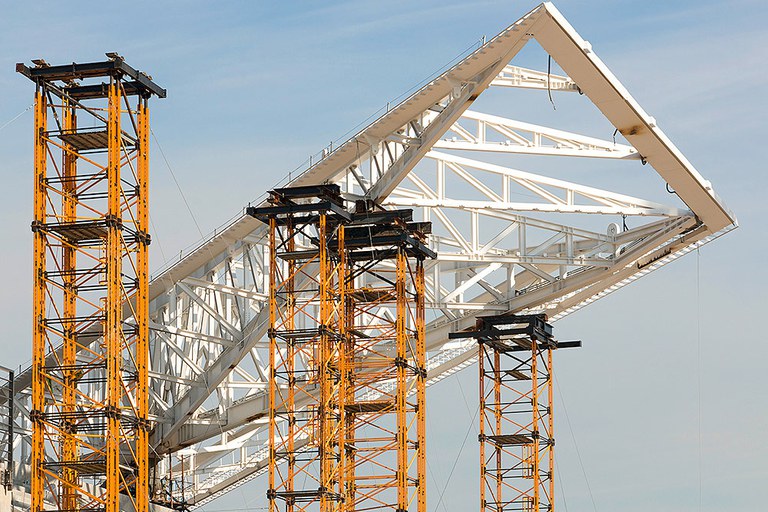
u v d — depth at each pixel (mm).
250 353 112938
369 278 111250
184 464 134625
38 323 72312
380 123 89562
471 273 110062
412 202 95312
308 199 96062
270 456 85062
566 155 94688
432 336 115375
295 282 105000
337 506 84625
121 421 72562
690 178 94750
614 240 106500
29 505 83750
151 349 117438
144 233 73812
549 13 78875
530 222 105812
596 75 83375
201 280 107625
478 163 98375
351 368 91125
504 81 90125
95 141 73875
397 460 87625
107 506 69500
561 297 113312
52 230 72250
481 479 107750
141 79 74000
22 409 108375
